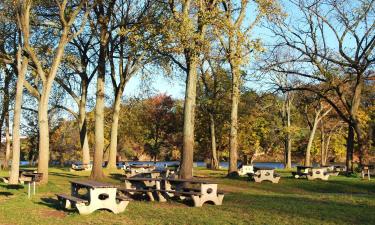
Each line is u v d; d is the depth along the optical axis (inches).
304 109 1886.1
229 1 979.3
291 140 2078.0
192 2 806.5
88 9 856.3
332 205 532.4
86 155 1387.8
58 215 476.7
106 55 1039.0
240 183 953.5
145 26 884.0
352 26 1200.8
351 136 1309.1
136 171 1064.8
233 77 1016.2
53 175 1130.7
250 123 1915.6
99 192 480.1
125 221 433.1
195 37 759.7
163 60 1032.8
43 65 1085.1
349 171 1288.1
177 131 2278.5
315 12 1199.6
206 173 1309.1
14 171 799.7
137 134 2303.2
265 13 932.0
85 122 1379.2
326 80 1228.5
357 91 1269.7
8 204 553.6
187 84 835.4
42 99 829.2
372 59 1190.3
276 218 432.8
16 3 799.7
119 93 1338.6
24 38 804.0
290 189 881.5
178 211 489.1
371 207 513.7
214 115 1745.8
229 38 800.9
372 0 1184.8
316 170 1059.3
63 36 831.7
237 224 400.8
